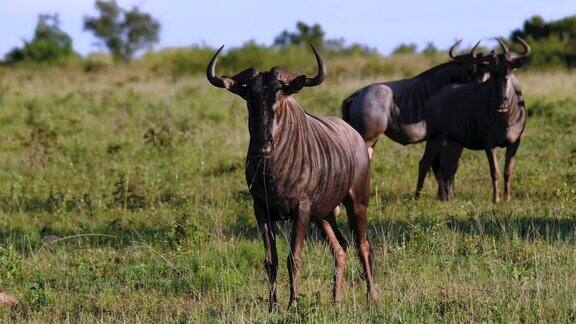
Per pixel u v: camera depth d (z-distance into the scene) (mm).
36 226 40406
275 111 24578
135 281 30812
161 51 166375
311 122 26656
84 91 101125
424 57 145250
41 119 77688
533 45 133875
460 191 46750
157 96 94938
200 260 32156
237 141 62656
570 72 121812
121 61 173750
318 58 25141
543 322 24422
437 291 28125
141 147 61062
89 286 30531
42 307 27922
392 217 38719
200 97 92062
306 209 25828
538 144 59875
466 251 33125
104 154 59094
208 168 52812
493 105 44375
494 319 25047
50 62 166375
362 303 27344
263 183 25453
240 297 28422
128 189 45656
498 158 55344
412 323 24703
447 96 46844
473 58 48000
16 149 64000
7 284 30500
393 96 49219
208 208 41594
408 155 56969
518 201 43219
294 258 25656
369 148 49625
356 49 159625
